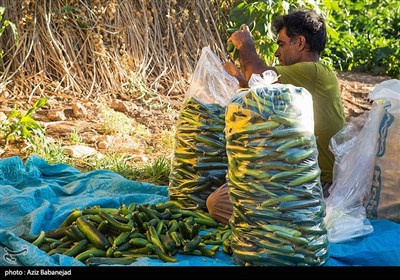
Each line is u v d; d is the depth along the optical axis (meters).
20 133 6.98
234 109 3.87
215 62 5.06
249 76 4.61
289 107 3.81
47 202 4.82
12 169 5.54
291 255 3.75
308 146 3.83
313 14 4.81
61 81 8.70
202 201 4.75
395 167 4.44
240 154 3.84
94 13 9.02
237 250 3.87
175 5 9.70
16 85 8.53
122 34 9.14
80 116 8.03
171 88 9.23
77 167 6.59
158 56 9.43
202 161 4.74
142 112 8.49
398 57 12.25
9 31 8.74
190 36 9.72
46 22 8.74
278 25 4.90
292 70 4.64
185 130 4.79
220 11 10.17
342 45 12.31
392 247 4.14
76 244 4.08
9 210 4.73
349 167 4.51
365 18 13.65
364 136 4.52
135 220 4.26
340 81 11.09
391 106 4.50
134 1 9.42
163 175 6.45
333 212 4.34
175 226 4.26
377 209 4.50
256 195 3.79
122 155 6.91
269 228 3.76
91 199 5.00
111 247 4.06
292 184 3.77
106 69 8.91
